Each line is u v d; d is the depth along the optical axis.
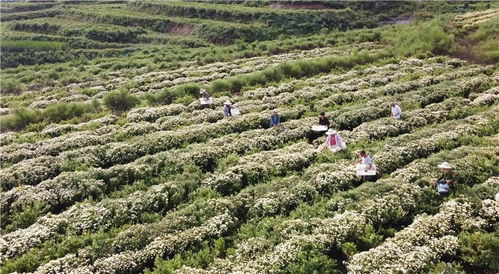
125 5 108.12
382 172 22.73
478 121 27.94
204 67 54.53
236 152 26.61
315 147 26.89
